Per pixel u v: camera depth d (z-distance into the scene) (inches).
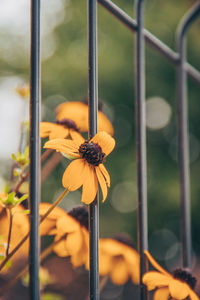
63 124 22.8
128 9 103.0
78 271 65.9
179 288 19.6
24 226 20.6
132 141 104.2
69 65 106.4
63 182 18.3
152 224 102.1
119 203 100.9
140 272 20.4
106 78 103.3
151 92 106.5
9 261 18.9
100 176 18.7
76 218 22.1
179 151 25.8
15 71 107.4
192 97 107.6
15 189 20.3
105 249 26.7
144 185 21.1
